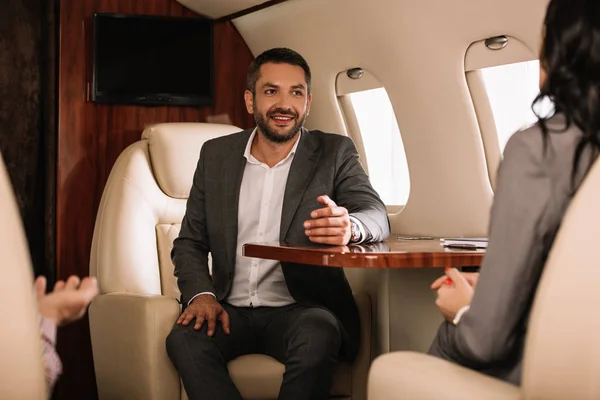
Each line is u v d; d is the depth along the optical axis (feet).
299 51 13.58
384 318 10.55
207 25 14.51
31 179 15.52
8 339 3.37
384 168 13.43
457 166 11.48
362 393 9.86
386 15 11.27
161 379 9.56
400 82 11.79
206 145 10.54
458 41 10.64
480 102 11.00
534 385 3.85
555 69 4.64
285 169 10.09
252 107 10.14
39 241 15.65
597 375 3.69
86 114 13.83
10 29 15.26
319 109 13.71
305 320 9.00
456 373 4.51
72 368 13.85
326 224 8.36
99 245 11.39
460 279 5.34
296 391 8.62
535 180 4.51
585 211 3.72
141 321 9.64
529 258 4.50
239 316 9.65
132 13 14.11
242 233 10.04
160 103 14.19
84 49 13.78
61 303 4.20
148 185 11.93
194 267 10.03
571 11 4.58
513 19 9.75
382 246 8.64
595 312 3.67
